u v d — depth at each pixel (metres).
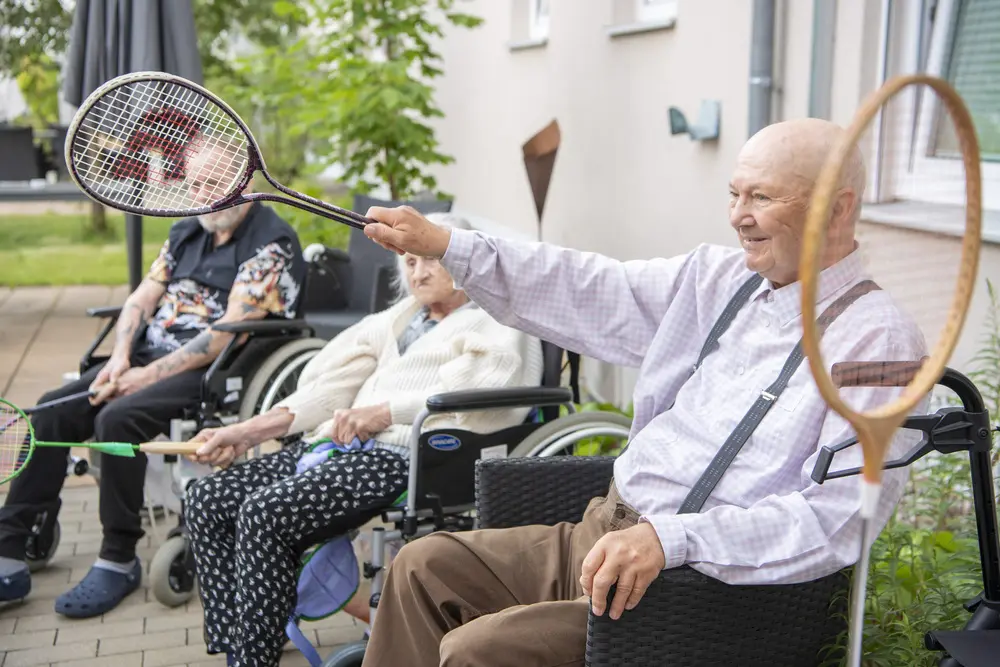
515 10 6.50
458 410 2.71
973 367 2.85
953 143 2.62
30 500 3.55
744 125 3.88
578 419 2.95
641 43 4.74
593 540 2.25
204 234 3.91
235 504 2.93
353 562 2.86
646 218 4.79
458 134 7.89
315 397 3.15
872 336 1.94
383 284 4.43
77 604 3.44
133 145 2.65
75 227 12.48
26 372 6.29
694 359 2.29
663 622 1.86
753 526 1.86
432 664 2.21
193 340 3.65
